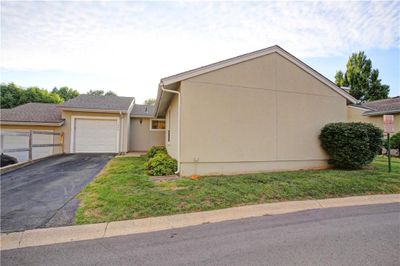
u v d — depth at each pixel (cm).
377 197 540
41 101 2747
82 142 1326
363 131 787
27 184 611
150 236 333
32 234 334
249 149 760
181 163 693
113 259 266
